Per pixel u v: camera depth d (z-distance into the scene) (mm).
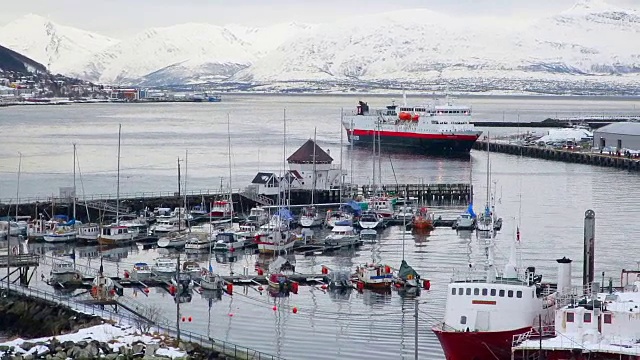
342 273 157250
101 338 115125
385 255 182125
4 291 141500
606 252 176750
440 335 110875
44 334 127188
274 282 154250
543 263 168000
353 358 117438
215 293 151625
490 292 110625
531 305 110000
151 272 159125
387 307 142000
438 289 152625
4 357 108625
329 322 133375
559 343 100688
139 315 133375
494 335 108375
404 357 117750
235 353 113562
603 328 102062
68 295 146500
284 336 127000
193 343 115438
